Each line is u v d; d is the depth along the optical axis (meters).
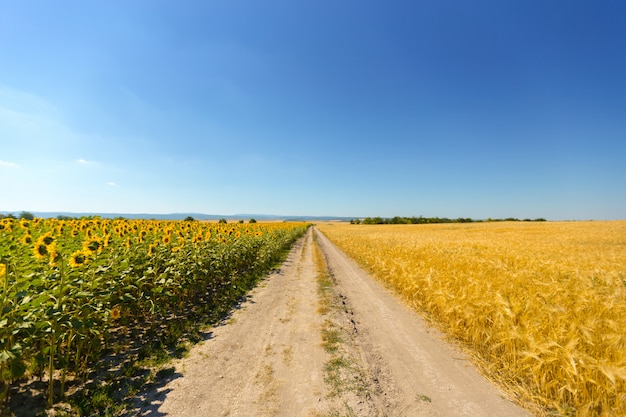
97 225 12.78
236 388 4.55
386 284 12.52
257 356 5.63
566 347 4.37
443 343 6.45
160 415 3.88
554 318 5.70
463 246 20.48
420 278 9.74
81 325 4.11
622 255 16.75
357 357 5.64
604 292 7.66
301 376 4.91
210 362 5.36
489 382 4.87
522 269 10.70
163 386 4.55
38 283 4.49
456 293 7.91
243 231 18.11
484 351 5.94
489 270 10.51
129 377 4.74
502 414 4.05
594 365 4.12
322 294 10.31
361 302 9.70
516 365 5.12
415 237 33.03
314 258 20.55
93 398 4.09
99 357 5.33
